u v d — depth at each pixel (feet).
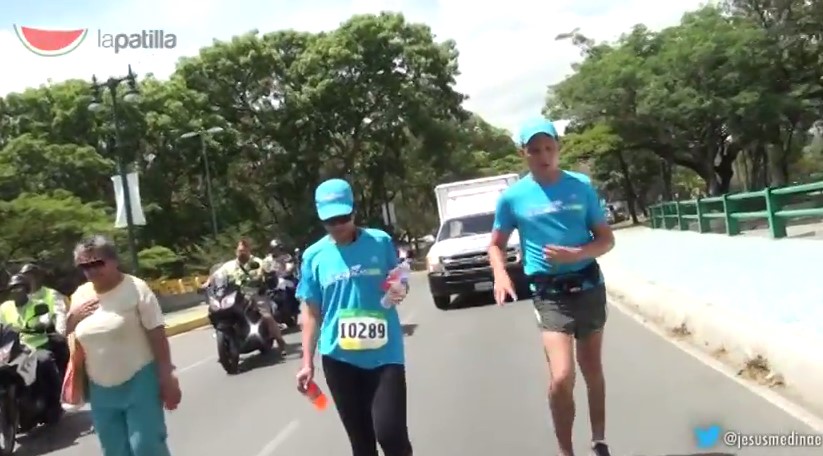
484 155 257.55
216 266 44.32
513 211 18.06
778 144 156.46
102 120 138.31
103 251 17.10
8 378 28.84
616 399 26.32
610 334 40.52
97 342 17.03
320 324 16.88
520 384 30.32
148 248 137.49
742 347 29.25
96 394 17.34
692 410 23.84
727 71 136.36
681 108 138.51
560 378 17.25
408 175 194.90
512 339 41.88
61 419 34.78
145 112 144.77
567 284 17.46
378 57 162.91
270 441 26.03
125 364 17.08
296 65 163.84
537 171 17.88
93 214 108.58
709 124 148.25
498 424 24.66
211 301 41.98
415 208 252.62
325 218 16.12
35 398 31.32
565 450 17.93
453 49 170.50
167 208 152.76
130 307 17.19
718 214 83.46
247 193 173.47
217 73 161.79
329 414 29.22
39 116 136.46
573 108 159.63
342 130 168.14
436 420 25.95
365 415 16.40
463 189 76.33
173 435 28.50
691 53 136.36
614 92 148.46
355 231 16.69
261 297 43.78
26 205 99.14
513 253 58.65
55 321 33.04
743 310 33.37
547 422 24.26
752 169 171.01
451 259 59.16
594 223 17.80
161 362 17.48
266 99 166.40
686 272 52.54
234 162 166.20
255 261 44.09
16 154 121.08
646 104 142.00
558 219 17.61
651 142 162.61
